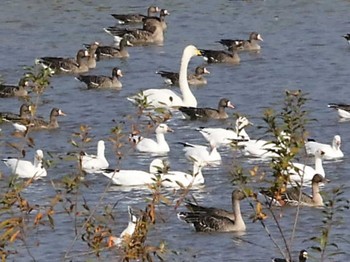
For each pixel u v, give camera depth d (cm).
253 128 5197
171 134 5200
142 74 6588
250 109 5622
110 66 6819
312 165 4638
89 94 6019
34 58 6875
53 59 6631
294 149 2542
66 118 5438
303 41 7212
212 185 4253
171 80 6297
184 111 5484
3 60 6812
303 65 6600
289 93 3091
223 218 3784
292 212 3953
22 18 7850
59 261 3441
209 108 5500
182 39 7456
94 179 4325
